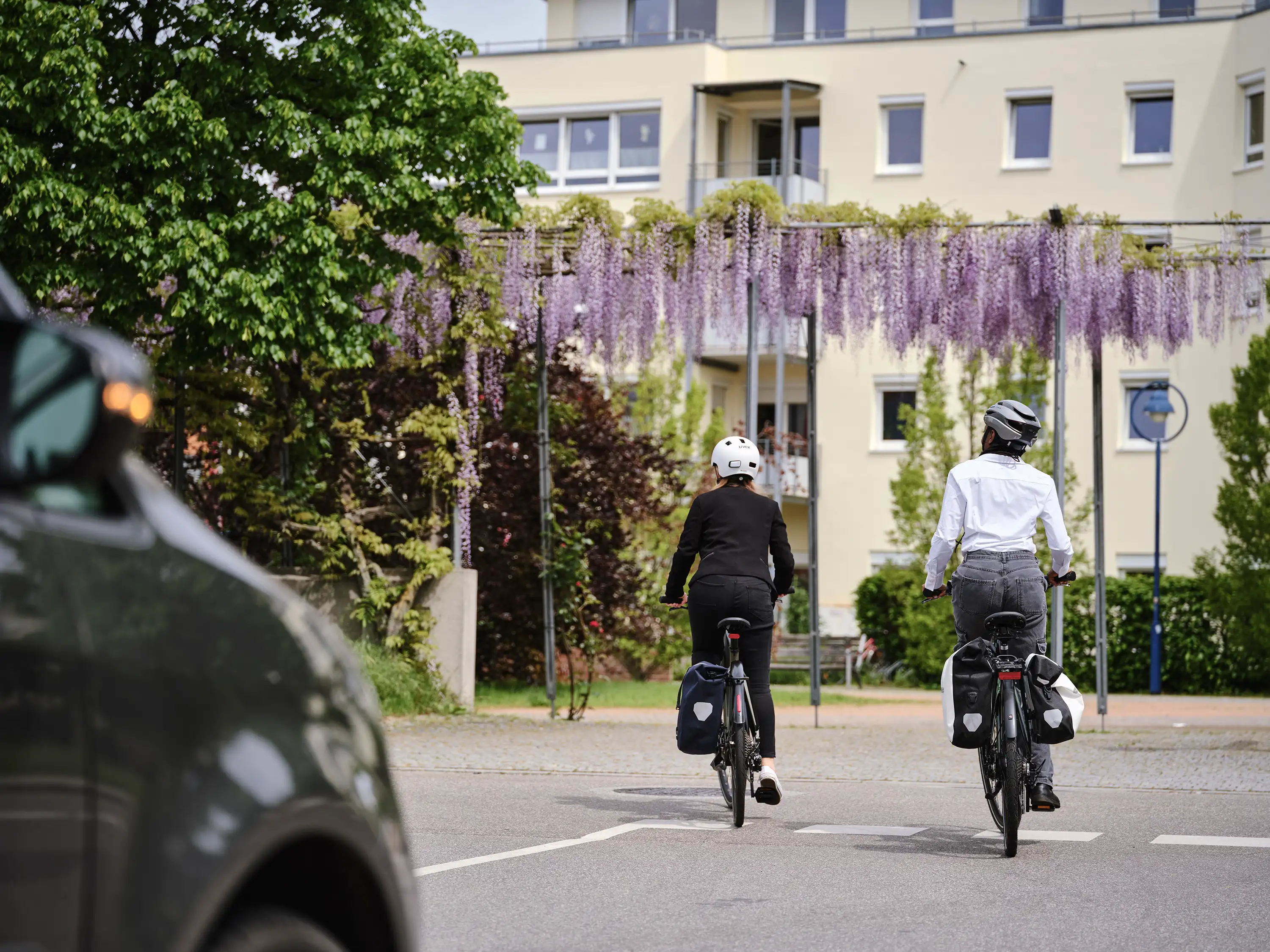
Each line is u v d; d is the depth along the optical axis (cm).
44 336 257
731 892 812
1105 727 1959
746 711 1055
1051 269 1855
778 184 4138
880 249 1861
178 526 314
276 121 1625
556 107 4316
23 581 270
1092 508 3127
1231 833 1033
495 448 2244
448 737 1658
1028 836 1012
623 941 692
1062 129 3906
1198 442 3684
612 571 2439
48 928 265
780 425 3825
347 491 1994
